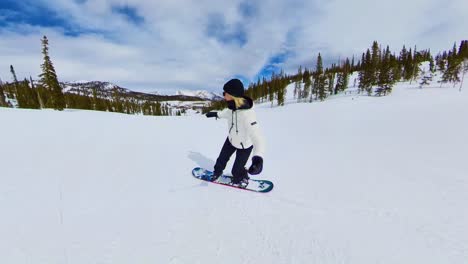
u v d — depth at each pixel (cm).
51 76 2891
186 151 492
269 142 679
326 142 661
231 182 307
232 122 273
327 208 243
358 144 612
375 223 213
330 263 162
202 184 302
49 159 375
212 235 192
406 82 6494
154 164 382
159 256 164
